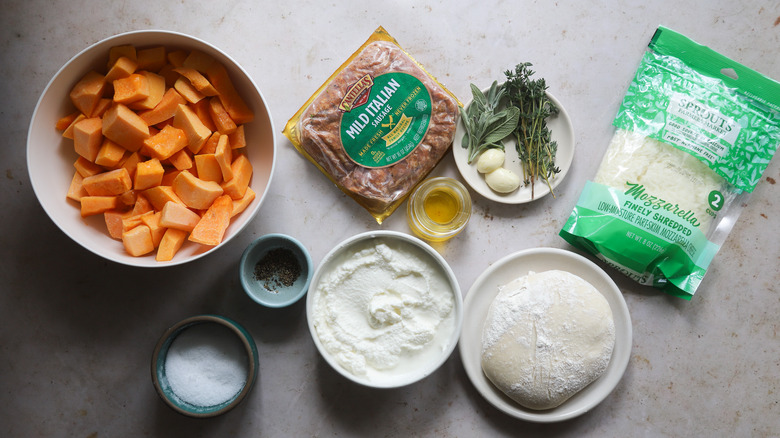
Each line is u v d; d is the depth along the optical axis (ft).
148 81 3.28
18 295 3.89
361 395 3.97
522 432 3.96
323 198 3.95
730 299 4.01
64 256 3.90
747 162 3.72
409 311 3.63
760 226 3.99
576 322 3.61
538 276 3.74
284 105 3.92
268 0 3.88
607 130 3.98
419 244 3.49
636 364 4.01
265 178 3.51
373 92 3.67
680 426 3.99
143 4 3.82
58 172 3.32
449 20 3.95
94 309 3.92
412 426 3.97
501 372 3.65
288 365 3.94
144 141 3.20
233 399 3.45
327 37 3.92
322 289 3.61
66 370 3.91
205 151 3.44
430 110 3.72
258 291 3.77
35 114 3.11
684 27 3.98
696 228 3.67
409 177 3.77
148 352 3.94
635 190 3.69
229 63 3.33
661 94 3.77
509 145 3.92
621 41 3.97
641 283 3.95
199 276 3.93
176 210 3.20
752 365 4.00
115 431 3.92
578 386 3.65
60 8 3.79
